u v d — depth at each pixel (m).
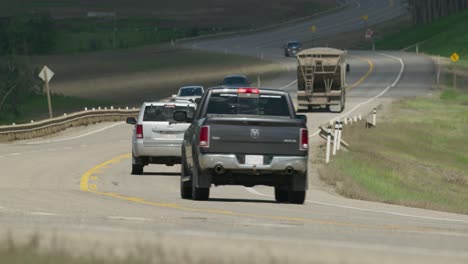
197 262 21.73
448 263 23.95
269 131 57.44
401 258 24.66
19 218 41.19
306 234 38.00
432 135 183.00
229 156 57.19
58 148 131.50
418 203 77.94
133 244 26.75
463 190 124.06
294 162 57.66
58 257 21.61
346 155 121.25
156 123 91.00
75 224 38.56
